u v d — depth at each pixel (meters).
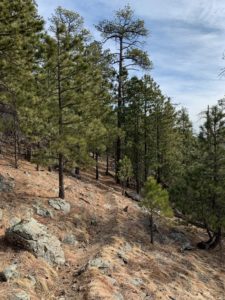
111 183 35.38
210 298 15.85
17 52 15.80
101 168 45.09
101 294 11.89
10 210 17.64
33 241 14.10
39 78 19.66
